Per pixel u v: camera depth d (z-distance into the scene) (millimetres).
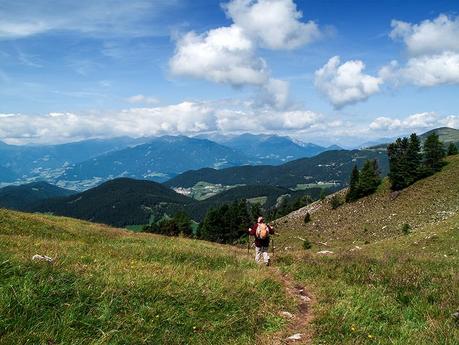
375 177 115938
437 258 23516
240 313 10930
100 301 9500
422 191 99938
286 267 19328
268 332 10383
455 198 86750
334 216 111500
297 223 118250
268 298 12773
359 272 17609
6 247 14031
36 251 13844
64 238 27859
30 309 8344
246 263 20312
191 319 9953
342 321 10977
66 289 9539
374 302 12711
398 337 9758
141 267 13742
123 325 8781
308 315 12125
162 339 8656
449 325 10164
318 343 9641
